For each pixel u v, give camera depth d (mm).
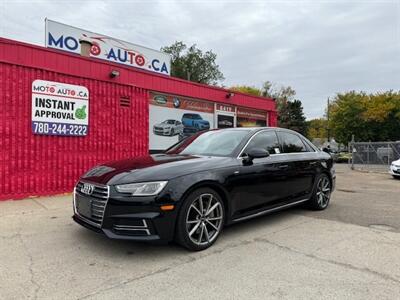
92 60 9047
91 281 3344
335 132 49656
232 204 4590
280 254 4109
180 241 4008
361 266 3748
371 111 44938
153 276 3463
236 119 14508
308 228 5297
